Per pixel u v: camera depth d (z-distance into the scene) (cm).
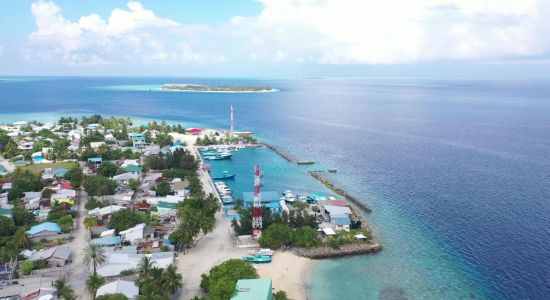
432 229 13725
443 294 9962
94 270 9994
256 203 12731
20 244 11525
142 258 10331
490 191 17688
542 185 18488
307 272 10938
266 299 8469
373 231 13562
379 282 10506
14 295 9312
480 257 11762
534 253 11931
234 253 11756
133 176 18138
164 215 13988
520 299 9719
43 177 18025
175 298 9381
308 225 13200
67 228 12812
